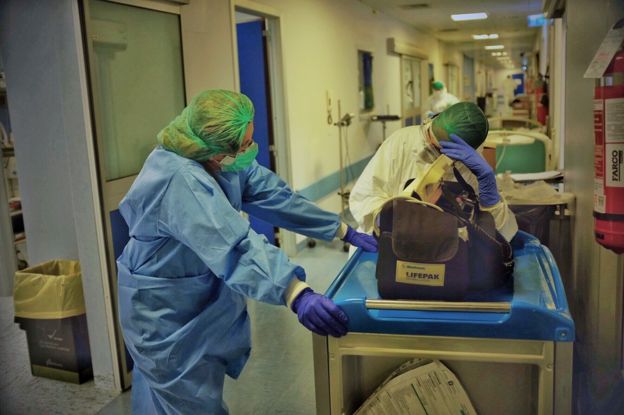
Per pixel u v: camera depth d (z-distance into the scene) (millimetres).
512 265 1292
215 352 1609
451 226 1210
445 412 1349
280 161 4789
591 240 1976
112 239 2588
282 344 3127
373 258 1627
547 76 6410
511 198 2307
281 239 4773
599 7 1764
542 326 1166
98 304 2615
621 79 1259
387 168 2008
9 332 3480
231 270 1348
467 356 1231
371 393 1420
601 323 1834
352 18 6629
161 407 1678
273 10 4445
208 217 1366
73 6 2357
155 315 1559
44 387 2770
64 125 2523
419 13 8078
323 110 5703
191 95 3205
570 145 2471
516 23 9422
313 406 2475
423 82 10648
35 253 2994
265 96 4691
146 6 2830
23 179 2900
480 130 1567
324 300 1258
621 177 1290
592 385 1955
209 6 3367
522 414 1326
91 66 2424
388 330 1245
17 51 2658
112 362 2666
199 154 1478
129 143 2783
